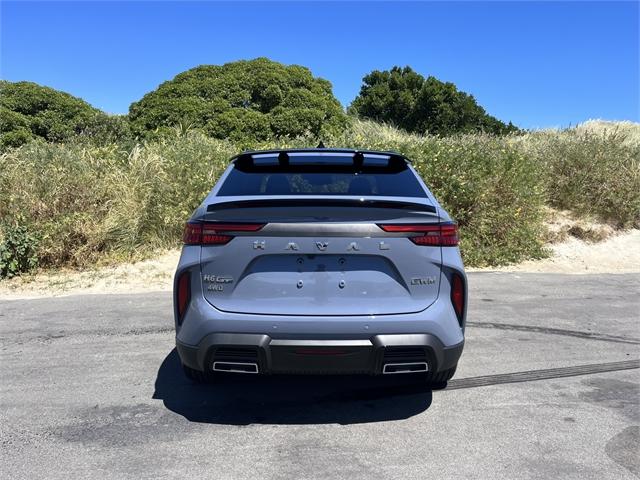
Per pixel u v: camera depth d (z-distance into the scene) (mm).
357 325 3119
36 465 2953
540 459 3029
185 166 9625
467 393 3926
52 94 15750
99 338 5125
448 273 3314
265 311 3188
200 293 3271
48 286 7176
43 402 3754
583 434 3322
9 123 14758
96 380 4141
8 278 7445
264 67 15477
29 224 7887
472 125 24891
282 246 3195
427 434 3311
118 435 3295
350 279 3207
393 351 3162
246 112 14711
